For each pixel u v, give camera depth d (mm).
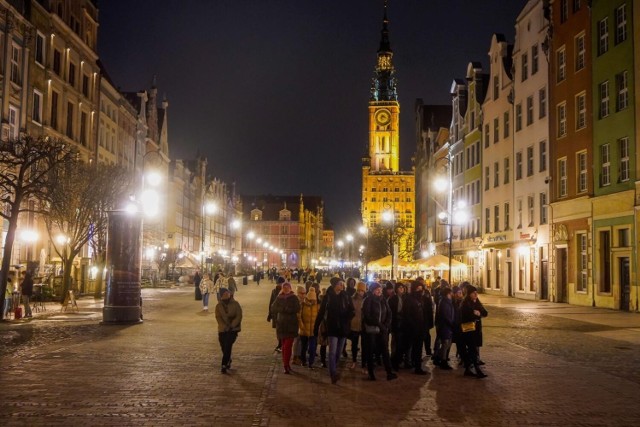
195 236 113250
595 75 37406
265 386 12984
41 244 42625
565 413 10922
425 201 87625
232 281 34938
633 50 33531
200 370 14734
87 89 53469
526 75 47719
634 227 33156
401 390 12891
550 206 42500
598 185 36938
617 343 20719
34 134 42125
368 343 14148
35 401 11266
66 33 47750
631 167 33688
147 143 77000
